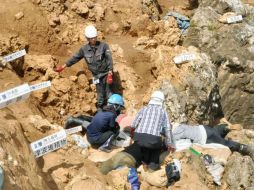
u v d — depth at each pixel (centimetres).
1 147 588
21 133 703
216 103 1066
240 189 826
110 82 956
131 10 1183
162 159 817
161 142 804
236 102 1113
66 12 1120
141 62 1084
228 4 1207
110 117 852
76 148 830
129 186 746
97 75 968
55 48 1055
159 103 814
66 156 787
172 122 969
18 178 573
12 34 1007
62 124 948
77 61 974
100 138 856
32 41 1029
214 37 1140
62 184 708
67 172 728
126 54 1085
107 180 757
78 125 916
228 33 1130
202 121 1020
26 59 980
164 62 1038
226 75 1109
